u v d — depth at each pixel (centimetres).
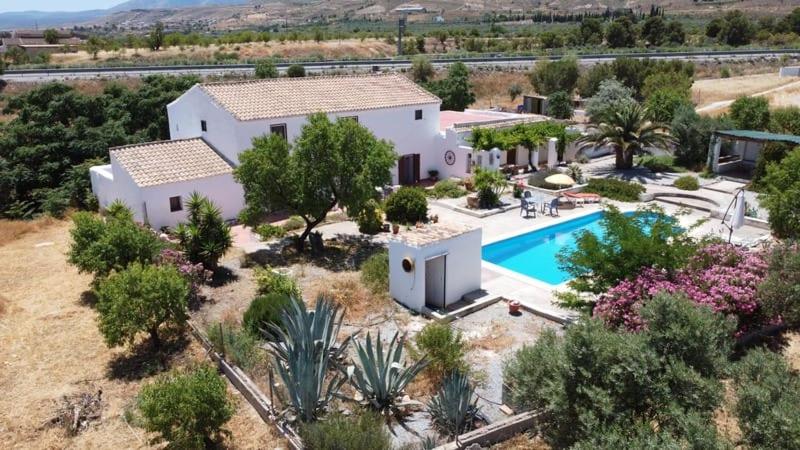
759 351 1065
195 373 1179
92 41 9781
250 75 6600
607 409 920
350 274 2041
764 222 2502
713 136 3456
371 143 2281
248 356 1401
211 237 2000
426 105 3425
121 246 1841
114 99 4269
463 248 1817
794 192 1975
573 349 980
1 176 3127
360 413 1160
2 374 1436
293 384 1150
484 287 1941
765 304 1383
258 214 2231
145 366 1464
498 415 1216
